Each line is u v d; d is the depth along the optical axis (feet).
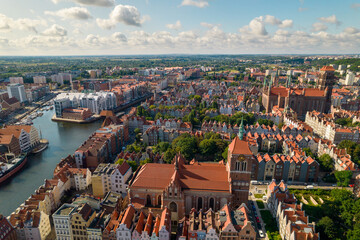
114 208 456.04
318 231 412.77
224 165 527.40
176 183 442.91
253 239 389.60
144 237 384.06
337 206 466.70
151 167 504.43
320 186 597.11
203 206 470.80
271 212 494.59
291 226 392.06
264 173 620.08
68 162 653.30
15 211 483.92
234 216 416.05
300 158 624.59
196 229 393.09
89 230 397.80
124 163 578.66
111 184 550.36
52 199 511.40
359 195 527.40
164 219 398.01
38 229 413.18
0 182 631.15
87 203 433.48
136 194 479.00
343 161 634.84
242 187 471.62
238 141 465.88
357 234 387.55
